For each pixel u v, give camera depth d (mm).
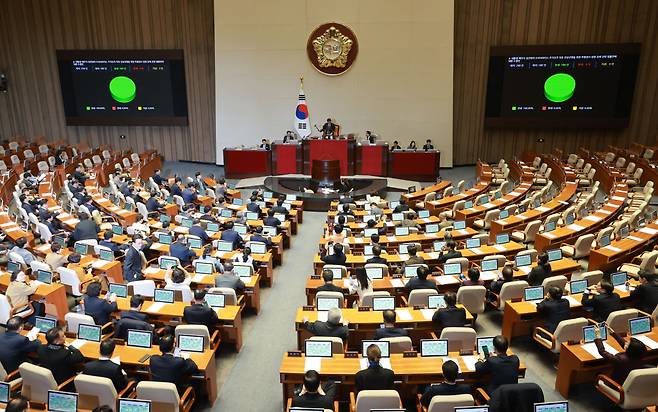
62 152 24672
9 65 26953
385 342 7203
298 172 22812
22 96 27359
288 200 17516
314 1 24109
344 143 22328
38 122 27656
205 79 26078
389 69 24469
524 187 18938
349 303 9875
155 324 8812
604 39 23578
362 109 25000
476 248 12148
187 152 27469
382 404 6012
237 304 9492
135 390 6746
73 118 26531
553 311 8289
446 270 10367
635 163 20859
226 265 10180
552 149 25562
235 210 16453
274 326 10297
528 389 5840
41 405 6297
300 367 7031
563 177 20125
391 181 22406
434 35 24016
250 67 24984
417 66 24359
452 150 25375
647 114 24062
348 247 12211
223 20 24672
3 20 26406
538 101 24062
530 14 23891
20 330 7941
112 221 15930
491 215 14977
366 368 6930
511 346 9156
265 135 25656
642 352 6816
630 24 23250
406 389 7336
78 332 7801
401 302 9586
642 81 23750
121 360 7270
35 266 10422
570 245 12930
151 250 12695
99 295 9297
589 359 7238
